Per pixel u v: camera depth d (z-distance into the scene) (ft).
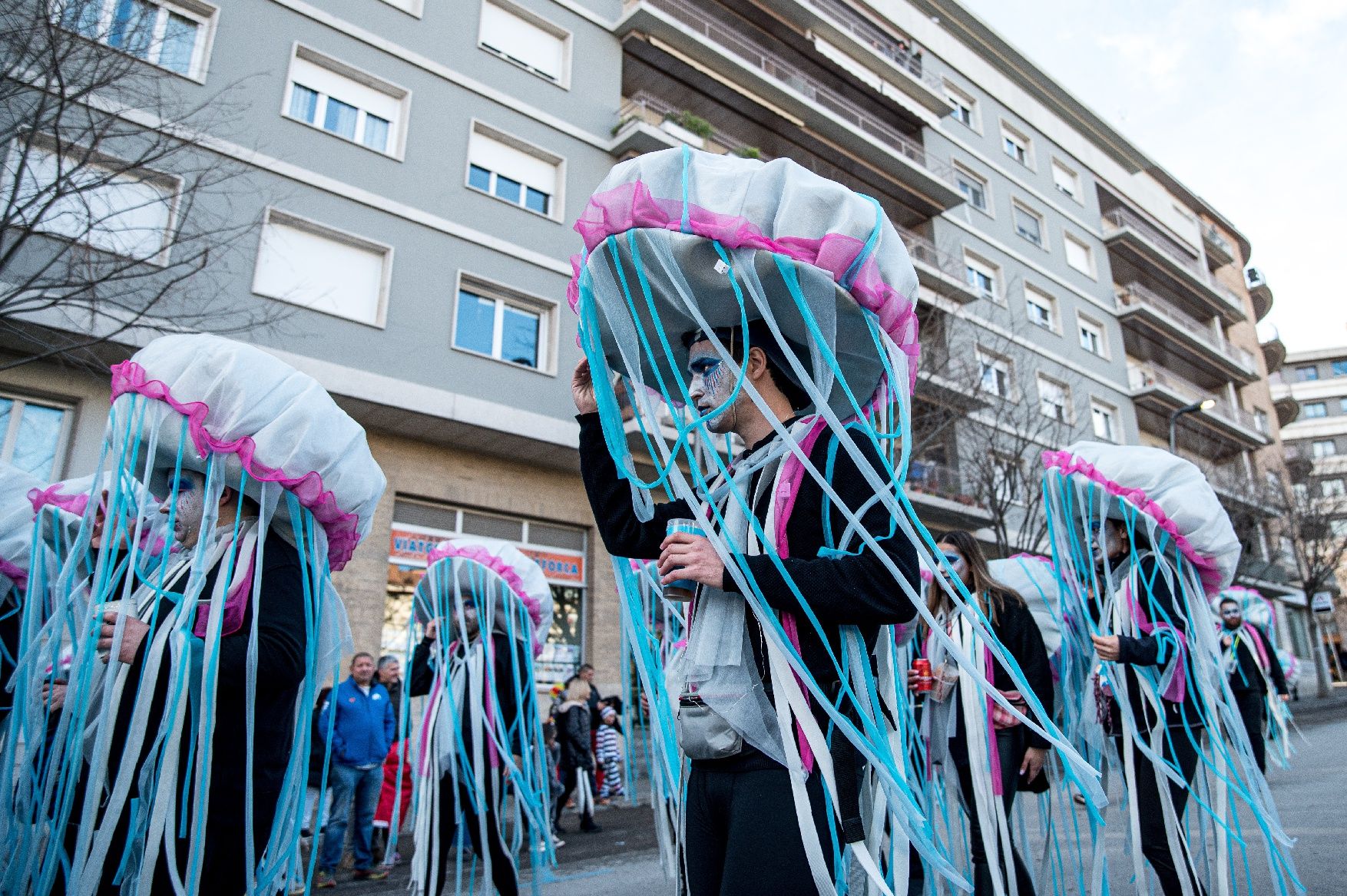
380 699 22.06
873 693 5.06
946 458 55.67
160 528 8.32
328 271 37.93
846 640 5.08
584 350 6.18
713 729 4.94
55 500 10.66
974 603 4.92
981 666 10.94
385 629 36.86
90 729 6.73
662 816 6.68
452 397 38.42
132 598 7.47
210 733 6.18
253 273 34.81
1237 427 93.71
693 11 56.18
